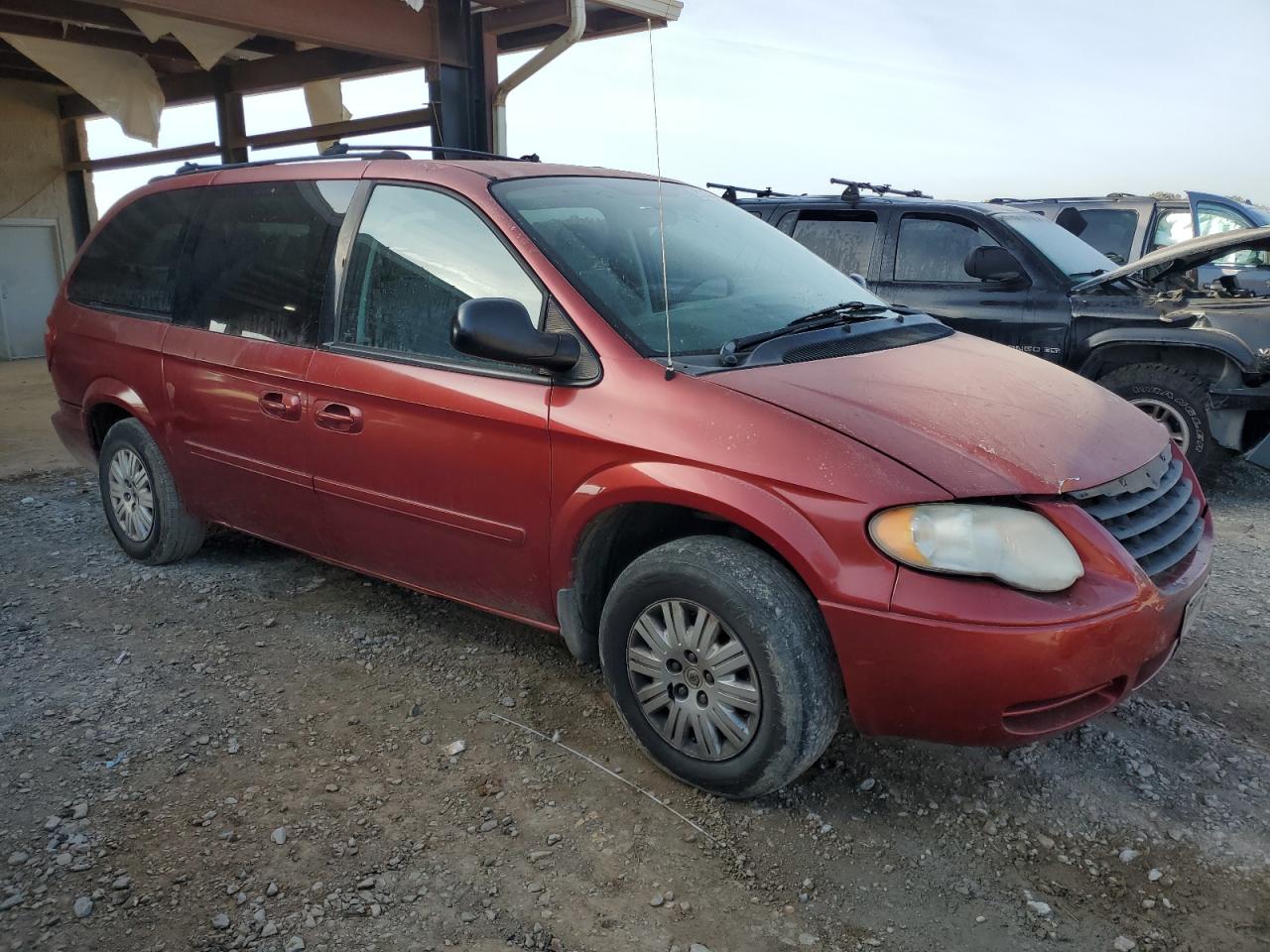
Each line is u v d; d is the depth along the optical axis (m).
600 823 2.69
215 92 11.29
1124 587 2.46
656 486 2.70
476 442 3.12
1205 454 6.02
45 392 10.59
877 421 2.63
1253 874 2.49
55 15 8.63
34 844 2.57
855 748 3.04
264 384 3.75
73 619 4.03
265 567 4.60
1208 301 6.06
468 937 2.27
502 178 3.42
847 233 7.20
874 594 2.41
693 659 2.73
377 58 9.62
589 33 9.49
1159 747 3.07
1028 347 6.48
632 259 3.29
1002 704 2.38
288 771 2.93
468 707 3.31
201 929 2.28
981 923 2.32
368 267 3.54
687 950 2.23
